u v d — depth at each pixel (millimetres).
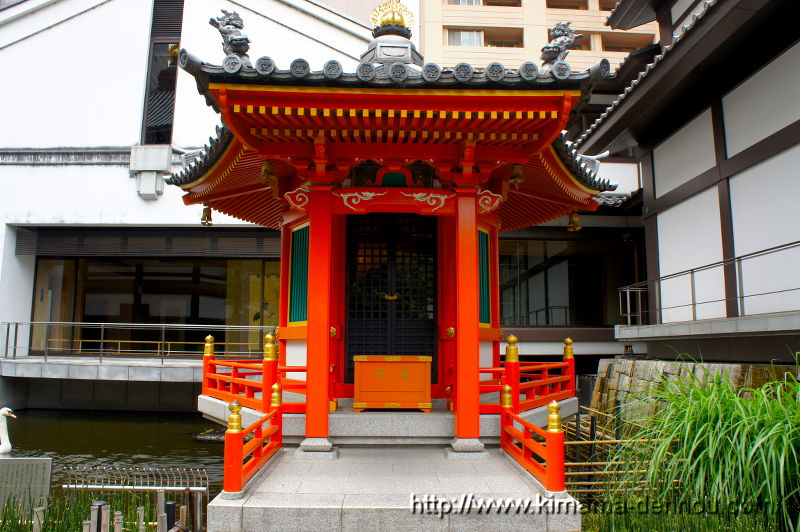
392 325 6609
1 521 5281
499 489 4355
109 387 15281
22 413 14789
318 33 16219
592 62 28094
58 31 16469
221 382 7238
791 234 8648
